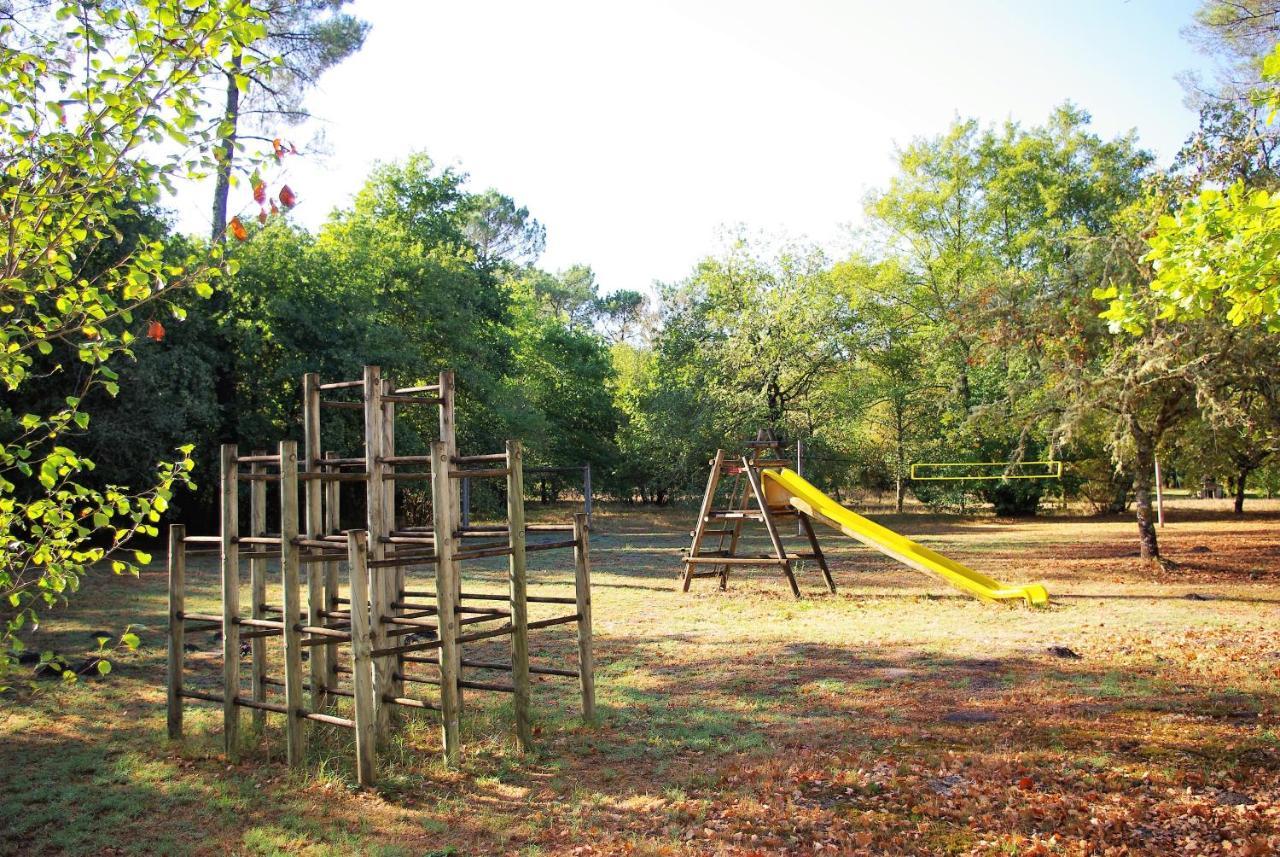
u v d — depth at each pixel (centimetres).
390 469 734
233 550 691
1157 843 518
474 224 5581
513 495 707
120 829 553
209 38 504
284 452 655
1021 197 4041
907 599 1513
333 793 612
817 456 3634
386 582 788
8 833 544
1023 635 1160
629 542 2827
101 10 496
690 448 3566
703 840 530
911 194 4059
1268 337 1548
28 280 548
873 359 4012
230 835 544
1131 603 1416
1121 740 698
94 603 1464
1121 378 1725
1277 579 1702
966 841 526
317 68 2414
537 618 1336
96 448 2011
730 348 3700
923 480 3909
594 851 518
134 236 1920
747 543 2759
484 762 673
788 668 984
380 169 3928
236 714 683
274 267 2623
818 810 573
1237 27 1772
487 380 3269
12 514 529
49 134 499
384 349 2731
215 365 2431
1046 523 3528
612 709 820
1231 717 758
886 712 798
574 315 8562
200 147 523
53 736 736
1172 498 5256
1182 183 1742
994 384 3553
